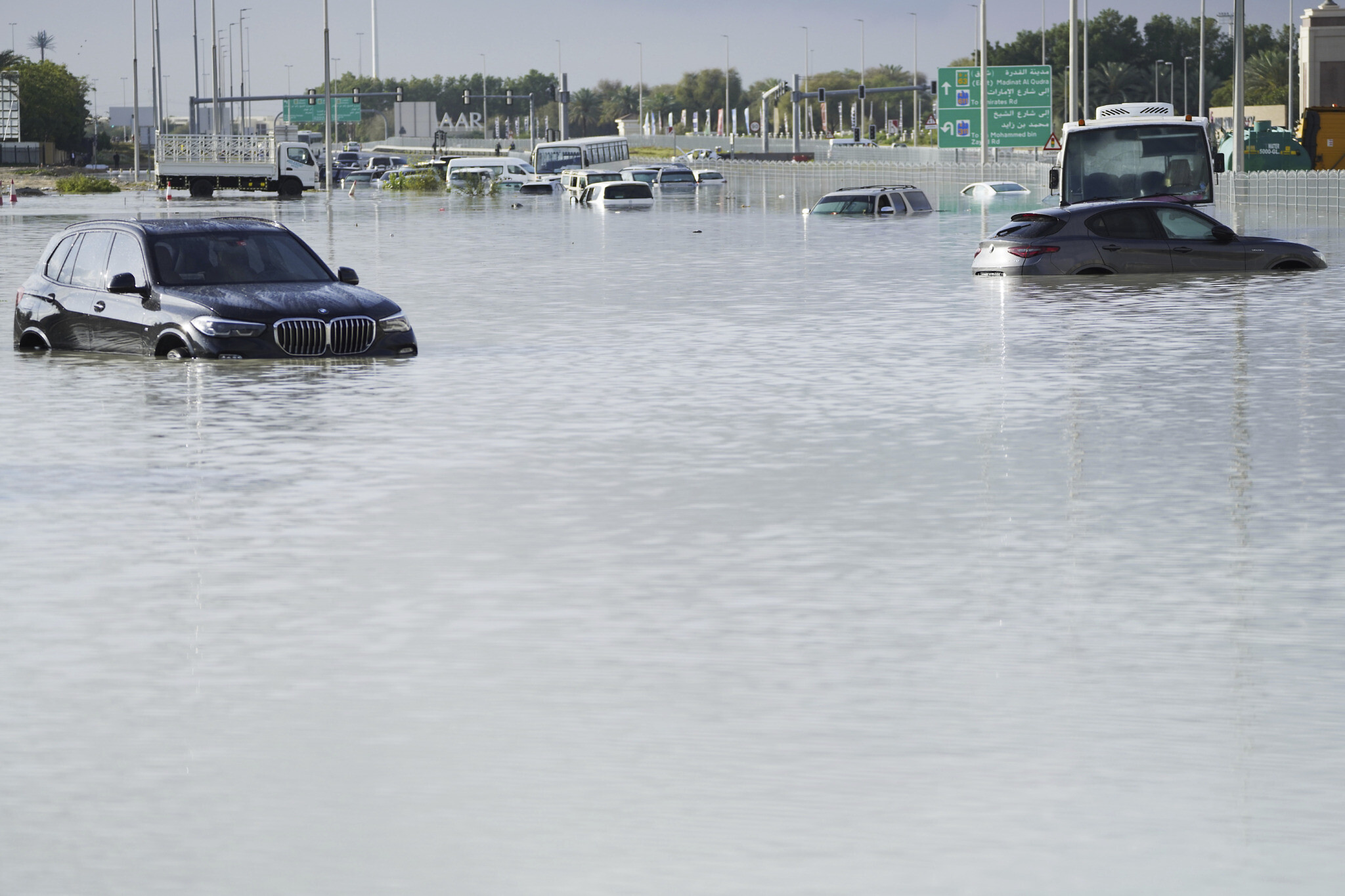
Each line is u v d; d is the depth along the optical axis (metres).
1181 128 87.31
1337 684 15.98
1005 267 67.94
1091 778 13.58
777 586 20.09
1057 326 49.53
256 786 13.58
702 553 21.86
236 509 24.94
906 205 134.25
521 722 15.10
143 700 15.89
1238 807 12.93
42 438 31.72
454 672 16.69
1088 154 87.81
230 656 17.31
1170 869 11.80
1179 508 24.27
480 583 20.33
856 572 20.70
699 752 14.27
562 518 24.12
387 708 15.56
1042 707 15.41
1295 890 11.45
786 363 42.12
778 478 27.06
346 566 21.25
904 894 11.41
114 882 11.73
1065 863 11.91
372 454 29.66
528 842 12.36
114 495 26.09
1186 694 15.71
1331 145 151.00
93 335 45.22
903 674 16.45
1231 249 67.62
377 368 42.00
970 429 31.62
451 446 30.42
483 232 110.69
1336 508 24.06
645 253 88.12
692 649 17.39
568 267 78.62
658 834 12.49
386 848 12.27
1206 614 18.56
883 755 14.16
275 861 12.06
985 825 12.61
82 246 46.41
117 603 19.55
